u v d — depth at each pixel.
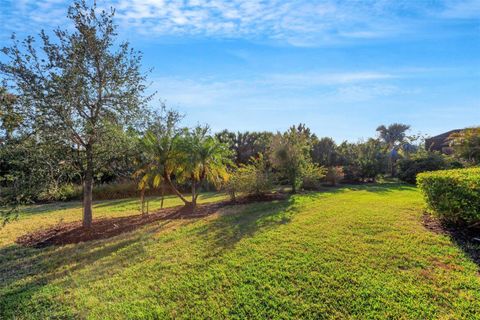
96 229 7.73
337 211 8.06
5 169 6.56
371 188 14.61
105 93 7.54
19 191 6.22
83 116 7.24
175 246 5.86
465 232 5.51
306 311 3.31
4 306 3.79
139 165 8.94
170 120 12.02
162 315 3.40
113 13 7.35
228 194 12.58
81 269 4.99
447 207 5.95
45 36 6.59
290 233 6.12
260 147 21.22
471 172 6.47
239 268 4.53
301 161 13.56
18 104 6.34
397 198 10.38
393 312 3.18
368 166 18.53
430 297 3.42
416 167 17.09
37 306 3.75
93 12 7.13
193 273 4.46
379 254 4.69
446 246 4.89
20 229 8.44
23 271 5.07
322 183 16.44
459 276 3.86
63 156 7.05
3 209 6.32
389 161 19.95
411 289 3.59
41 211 11.98
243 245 5.56
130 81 7.64
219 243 5.82
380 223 6.49
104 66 7.33
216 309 3.47
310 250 5.05
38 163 6.44
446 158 17.41
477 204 5.34
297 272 4.24
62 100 6.47
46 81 6.41
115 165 8.17
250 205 10.10
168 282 4.22
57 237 7.16
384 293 3.54
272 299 3.60
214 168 10.79
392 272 4.06
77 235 7.21
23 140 6.34
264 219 7.66
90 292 4.07
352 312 3.24
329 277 4.03
